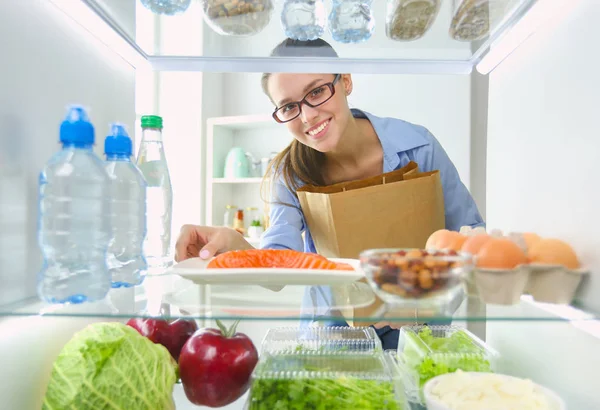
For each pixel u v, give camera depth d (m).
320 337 0.77
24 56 0.57
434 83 2.64
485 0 0.66
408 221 0.90
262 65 0.83
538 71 0.71
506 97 0.82
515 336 0.79
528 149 0.74
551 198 0.67
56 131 0.64
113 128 0.67
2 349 0.50
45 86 0.61
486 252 0.55
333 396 0.59
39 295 0.56
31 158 0.59
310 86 1.15
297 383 0.60
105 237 0.60
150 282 0.69
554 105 0.66
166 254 0.88
